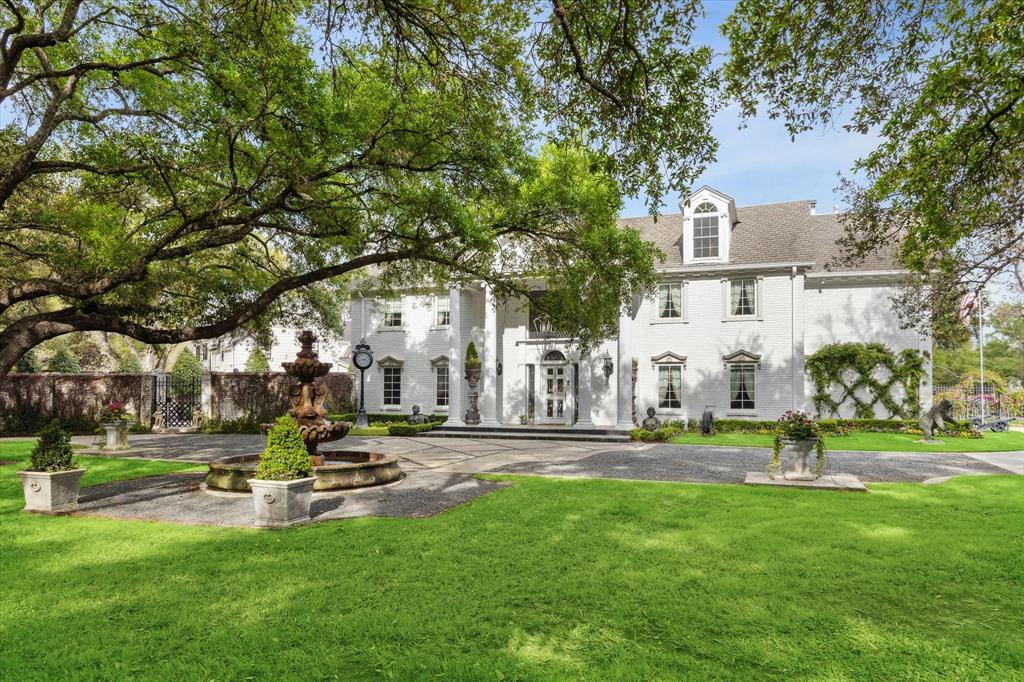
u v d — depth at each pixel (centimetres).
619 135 681
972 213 755
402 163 1041
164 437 2278
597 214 1170
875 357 2266
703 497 997
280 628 454
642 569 601
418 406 2600
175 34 923
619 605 500
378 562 625
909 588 546
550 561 629
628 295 1352
